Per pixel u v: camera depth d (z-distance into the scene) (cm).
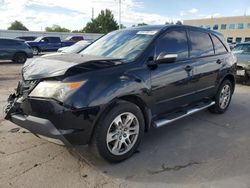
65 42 2820
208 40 503
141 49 375
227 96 570
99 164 336
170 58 371
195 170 326
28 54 1750
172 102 412
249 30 6172
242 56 895
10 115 337
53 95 293
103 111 312
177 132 452
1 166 323
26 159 342
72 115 291
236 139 427
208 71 482
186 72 425
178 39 428
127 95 333
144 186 292
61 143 306
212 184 296
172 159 353
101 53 410
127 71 338
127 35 434
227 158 358
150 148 385
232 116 552
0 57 1625
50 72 305
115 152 333
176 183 298
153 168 329
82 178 304
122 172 319
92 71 312
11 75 1115
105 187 288
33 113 309
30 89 310
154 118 392
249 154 372
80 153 362
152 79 364
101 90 305
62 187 286
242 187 291
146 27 443
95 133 313
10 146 378
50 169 320
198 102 488
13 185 286
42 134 307
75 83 295
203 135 441
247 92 802
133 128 351
